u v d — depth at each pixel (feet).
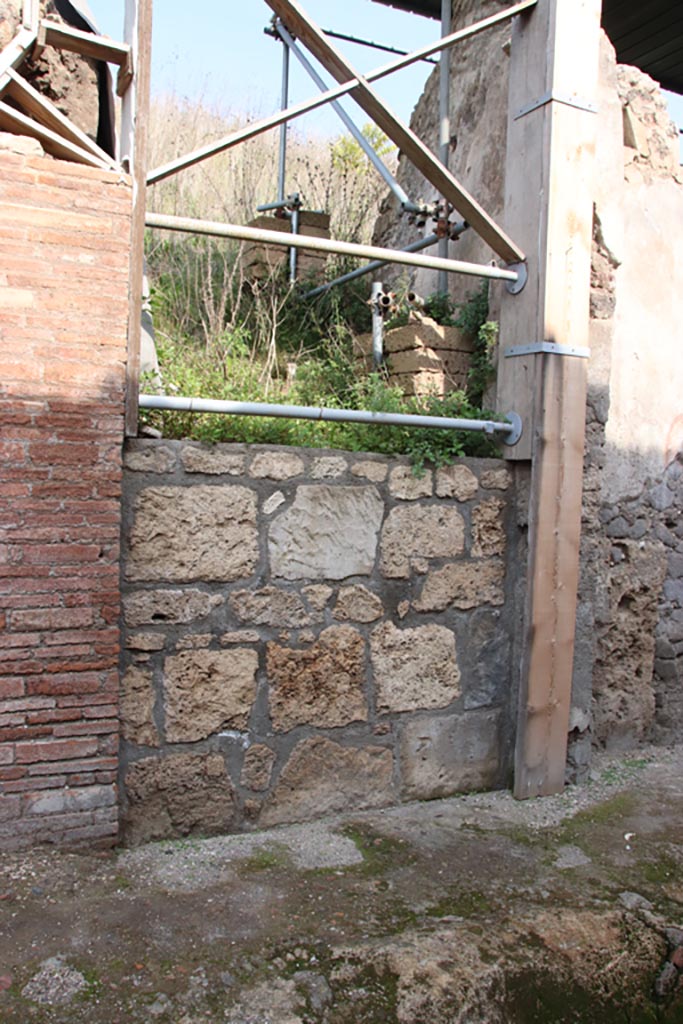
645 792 13.46
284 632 11.45
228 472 11.00
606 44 14.01
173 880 9.89
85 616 9.86
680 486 15.84
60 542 9.71
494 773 13.23
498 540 13.00
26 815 9.78
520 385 12.83
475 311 14.88
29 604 9.63
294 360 17.48
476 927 9.45
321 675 11.74
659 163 15.28
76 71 12.38
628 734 15.23
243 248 19.67
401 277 16.88
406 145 11.97
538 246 12.55
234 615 11.13
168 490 10.68
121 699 10.54
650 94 15.29
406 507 12.23
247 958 8.56
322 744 11.82
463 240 15.97
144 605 10.60
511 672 13.21
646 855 11.41
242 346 15.05
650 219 15.10
